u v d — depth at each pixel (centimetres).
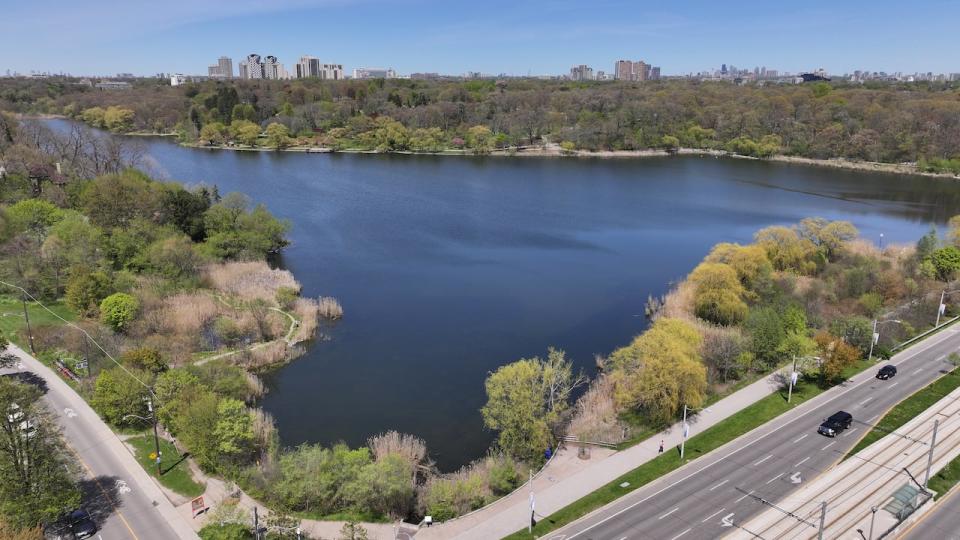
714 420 8225
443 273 14825
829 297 12144
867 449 7481
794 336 9506
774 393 8962
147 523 6091
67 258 12206
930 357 10088
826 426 7812
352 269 15038
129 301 10525
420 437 8188
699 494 6662
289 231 17900
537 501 6606
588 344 11044
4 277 11794
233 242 14812
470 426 8469
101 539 5853
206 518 6172
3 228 13212
